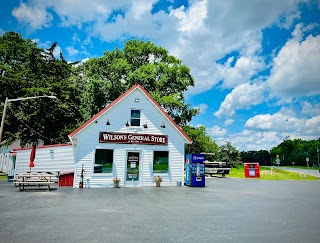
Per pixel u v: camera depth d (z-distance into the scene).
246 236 6.13
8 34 40.44
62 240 5.63
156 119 20.08
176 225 7.13
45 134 34.12
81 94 35.16
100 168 18.00
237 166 51.88
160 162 19.64
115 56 35.03
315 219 8.14
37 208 9.42
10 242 5.46
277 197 13.55
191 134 32.84
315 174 44.94
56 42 34.88
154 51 35.19
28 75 32.56
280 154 130.75
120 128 18.89
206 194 14.45
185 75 34.22
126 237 5.92
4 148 40.66
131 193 14.50
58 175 18.02
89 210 9.16
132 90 19.50
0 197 12.20
